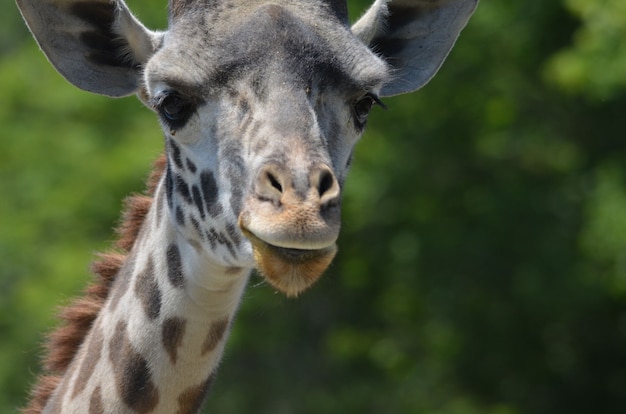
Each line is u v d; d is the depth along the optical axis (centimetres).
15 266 3306
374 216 3569
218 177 1091
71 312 1255
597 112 3506
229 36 1097
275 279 1012
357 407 3812
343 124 1108
